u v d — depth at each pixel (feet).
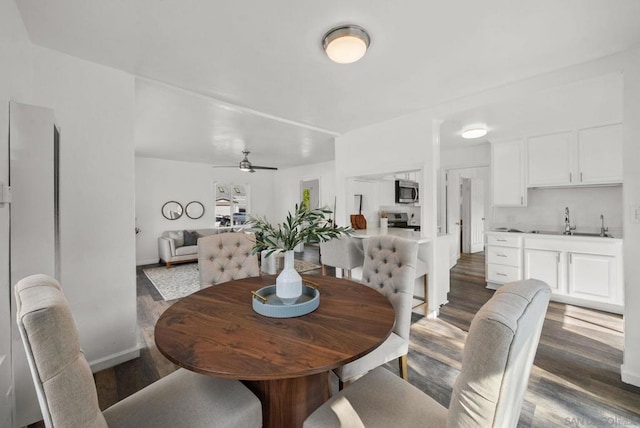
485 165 15.07
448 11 4.99
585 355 7.28
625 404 5.47
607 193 11.59
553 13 5.03
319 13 5.05
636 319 6.01
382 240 6.40
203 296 5.32
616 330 8.70
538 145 12.37
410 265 5.71
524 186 12.79
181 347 3.42
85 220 6.50
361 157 12.16
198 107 9.68
